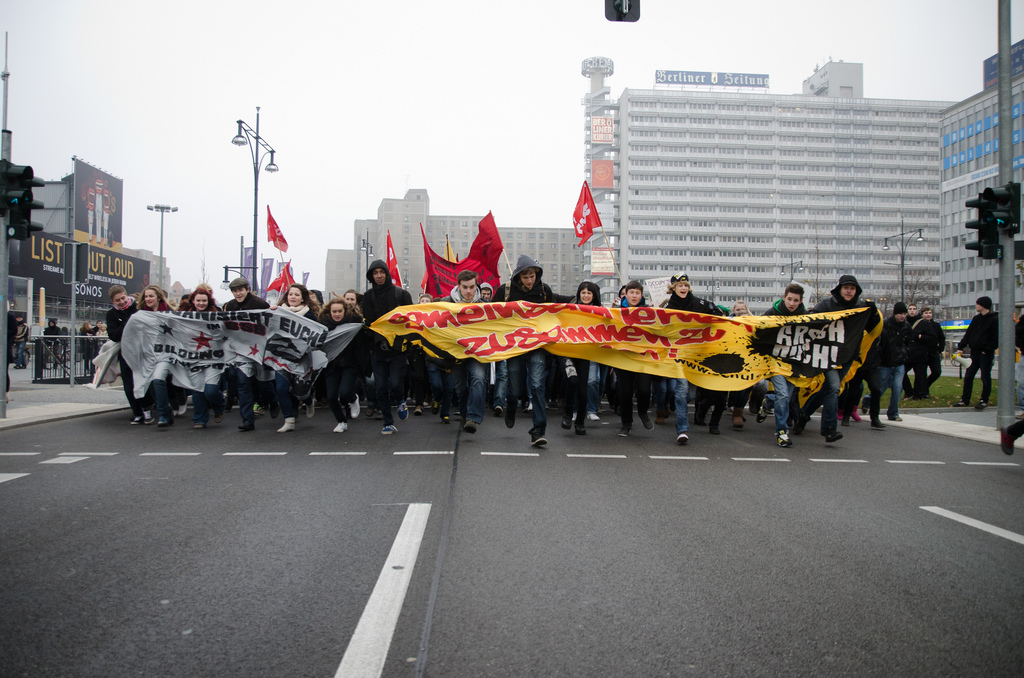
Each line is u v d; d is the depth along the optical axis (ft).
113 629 9.80
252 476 20.15
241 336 30.27
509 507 16.72
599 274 416.67
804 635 9.87
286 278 65.92
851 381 33.86
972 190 252.62
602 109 446.60
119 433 28.89
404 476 20.24
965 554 13.66
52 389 50.37
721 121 436.35
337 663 8.86
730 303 435.12
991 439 29.89
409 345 28.12
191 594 11.07
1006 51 32.76
